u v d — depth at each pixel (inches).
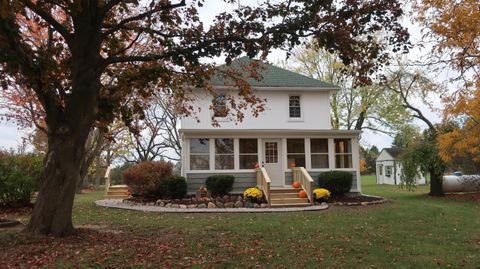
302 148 832.3
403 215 556.4
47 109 379.2
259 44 391.5
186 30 414.6
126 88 458.3
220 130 787.4
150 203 711.1
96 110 393.1
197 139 792.3
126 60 392.5
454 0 371.2
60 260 293.4
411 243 377.7
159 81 555.8
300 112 940.6
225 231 432.1
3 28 295.6
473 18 355.9
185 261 300.8
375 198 750.5
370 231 438.9
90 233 399.9
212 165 784.3
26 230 372.5
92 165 1692.9
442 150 521.3
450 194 954.7
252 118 904.9
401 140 1446.9
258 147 810.8
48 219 371.6
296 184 748.0
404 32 382.9
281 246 359.3
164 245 353.7
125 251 324.2
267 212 600.1
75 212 603.8
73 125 378.3
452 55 395.9
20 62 318.0
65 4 388.2
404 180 930.7
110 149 1518.2
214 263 297.1
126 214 578.2
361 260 313.9
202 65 476.7
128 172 775.1
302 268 290.5
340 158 836.6
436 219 527.2
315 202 700.7
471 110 400.8
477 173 1000.2
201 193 727.7
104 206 685.3
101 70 388.8
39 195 378.3
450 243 379.6
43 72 339.3
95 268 277.4
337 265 298.5
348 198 745.0
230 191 762.8
